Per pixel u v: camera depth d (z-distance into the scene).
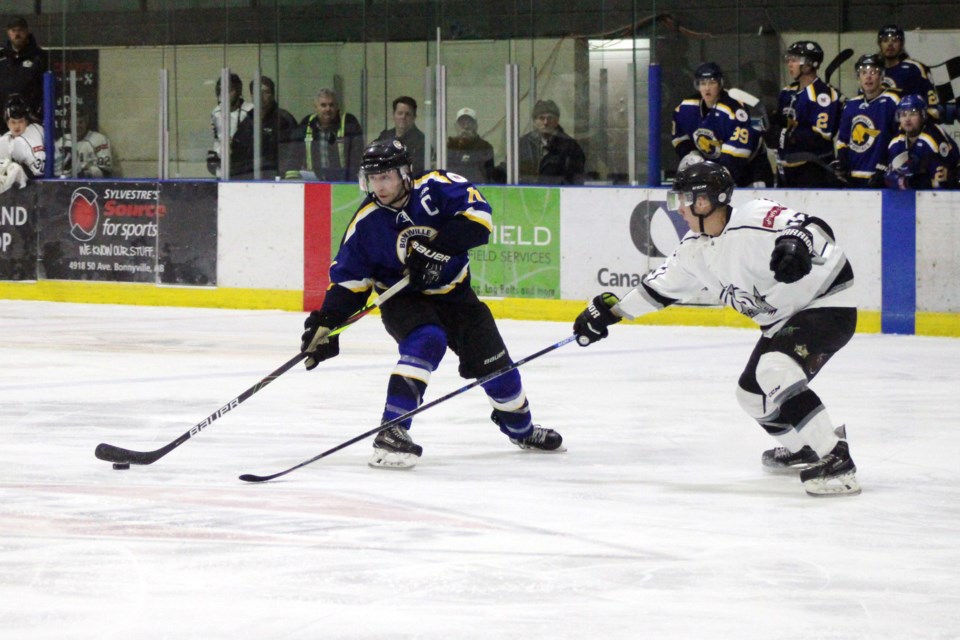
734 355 25.75
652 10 31.55
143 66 35.59
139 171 36.09
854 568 11.13
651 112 31.31
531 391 21.52
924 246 28.84
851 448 16.84
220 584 10.56
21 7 36.69
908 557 11.51
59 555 11.44
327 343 15.48
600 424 18.61
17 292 36.44
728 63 31.72
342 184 33.16
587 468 15.54
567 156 32.31
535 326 30.73
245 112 34.62
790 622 9.66
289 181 33.75
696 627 9.53
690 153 30.83
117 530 12.34
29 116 36.38
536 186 31.89
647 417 19.16
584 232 31.55
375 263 15.57
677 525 12.66
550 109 32.31
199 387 21.72
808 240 13.36
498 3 32.38
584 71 32.03
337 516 12.96
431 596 10.25
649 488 14.41
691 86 31.62
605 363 24.67
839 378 22.80
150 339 28.02
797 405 14.02
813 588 10.52
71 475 14.95
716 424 18.58
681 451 16.64
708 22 31.52
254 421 18.64
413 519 12.85
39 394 20.95
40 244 36.22
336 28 33.72
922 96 29.64
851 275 14.13
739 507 13.48
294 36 34.06
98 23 35.84
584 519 12.90
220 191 34.31
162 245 35.00
